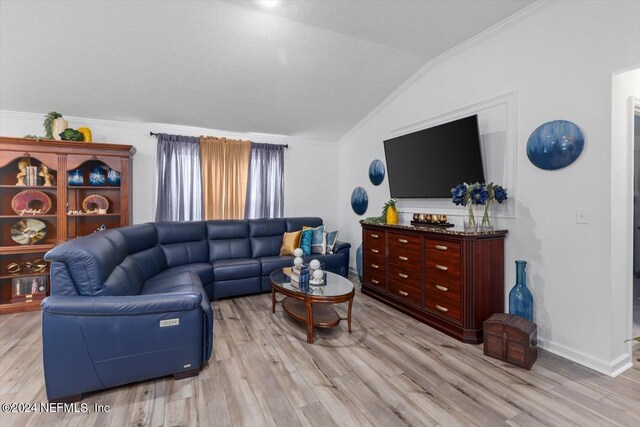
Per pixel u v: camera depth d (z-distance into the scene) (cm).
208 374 205
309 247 424
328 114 439
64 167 334
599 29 205
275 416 165
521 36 251
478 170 277
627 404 175
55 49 271
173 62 301
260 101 388
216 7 245
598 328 209
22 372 203
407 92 373
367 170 460
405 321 297
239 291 368
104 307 177
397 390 188
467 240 248
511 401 178
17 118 350
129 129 400
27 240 336
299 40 287
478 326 250
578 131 216
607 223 204
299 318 268
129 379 186
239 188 455
